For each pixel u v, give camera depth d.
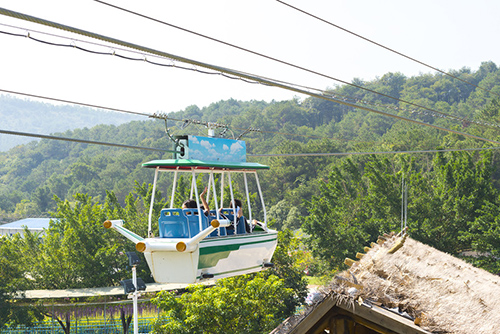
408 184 42.28
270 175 106.00
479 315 6.00
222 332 23.56
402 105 168.12
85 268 40.00
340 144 114.69
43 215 152.12
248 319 24.64
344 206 44.28
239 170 12.70
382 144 96.50
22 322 35.91
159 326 23.91
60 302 37.47
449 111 148.25
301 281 34.56
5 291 35.75
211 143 11.91
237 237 11.89
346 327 5.98
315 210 43.34
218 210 11.37
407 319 5.82
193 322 23.06
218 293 24.02
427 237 40.16
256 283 24.78
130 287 19.53
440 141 90.38
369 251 9.30
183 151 11.70
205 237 11.05
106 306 37.19
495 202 40.88
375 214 42.66
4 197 177.75
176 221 11.26
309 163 105.56
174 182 11.71
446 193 41.03
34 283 40.69
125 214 44.47
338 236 41.69
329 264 43.03
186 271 10.65
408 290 6.46
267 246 13.14
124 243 42.97
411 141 91.81
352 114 178.00
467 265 9.48
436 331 5.64
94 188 158.12
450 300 6.33
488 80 172.62
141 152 181.88
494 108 85.19
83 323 37.34
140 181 148.88
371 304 5.82
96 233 41.38
